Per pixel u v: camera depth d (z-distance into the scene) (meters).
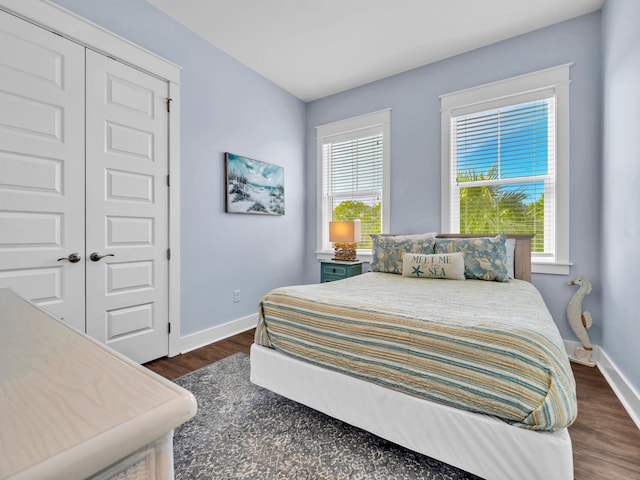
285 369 1.73
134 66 2.29
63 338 0.55
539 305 1.63
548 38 2.60
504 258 2.43
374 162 3.61
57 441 0.27
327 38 2.78
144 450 0.34
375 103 3.54
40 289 1.87
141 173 2.35
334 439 1.53
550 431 1.04
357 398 1.45
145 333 2.39
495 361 1.13
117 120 2.20
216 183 2.94
